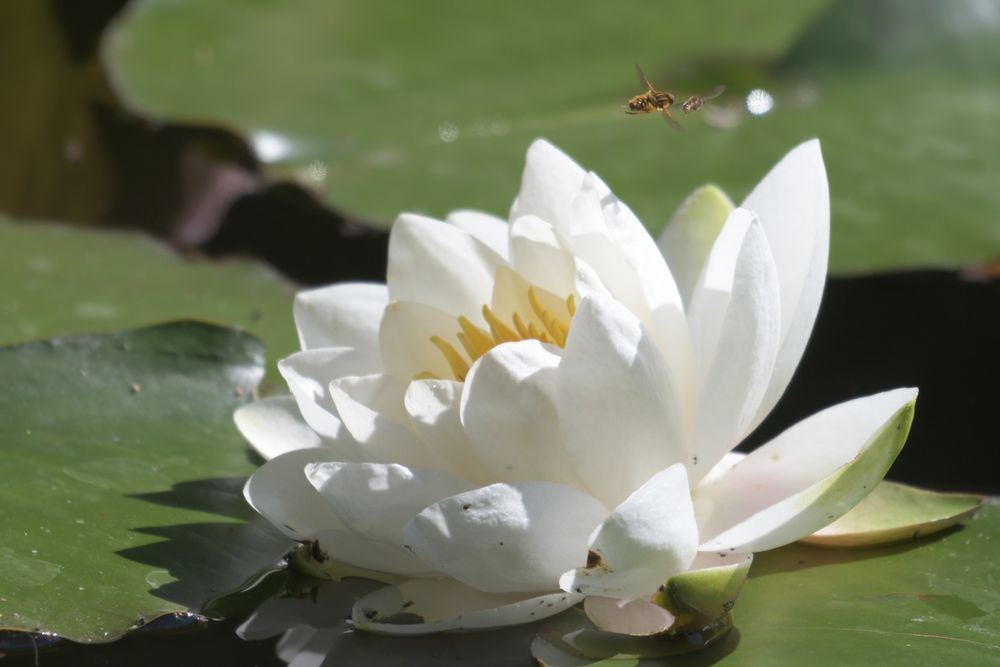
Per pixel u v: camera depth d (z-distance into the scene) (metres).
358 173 1.60
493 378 1.31
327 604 1.33
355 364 1.35
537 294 1.34
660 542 1.30
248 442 1.38
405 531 1.31
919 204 1.49
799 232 1.34
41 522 1.34
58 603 1.31
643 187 1.52
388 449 1.33
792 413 1.46
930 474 1.44
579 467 1.32
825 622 1.31
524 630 1.32
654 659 1.30
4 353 1.40
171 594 1.32
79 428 1.38
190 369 1.40
